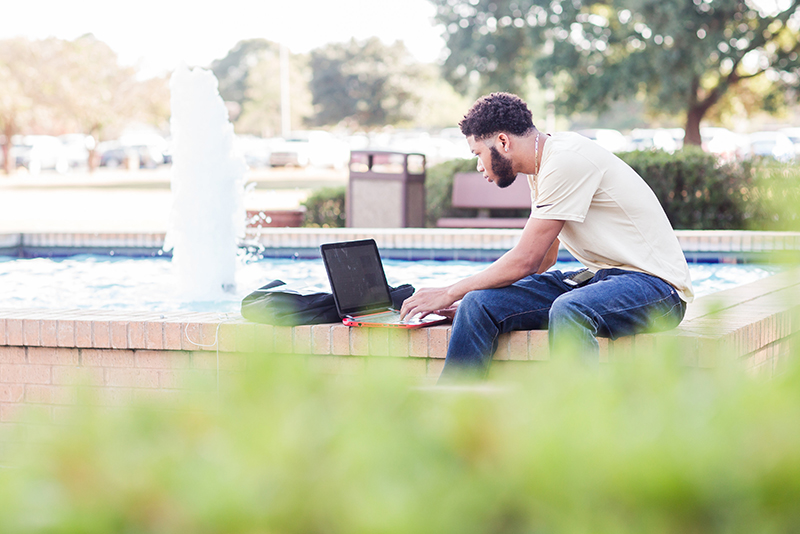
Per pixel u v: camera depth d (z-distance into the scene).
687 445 0.70
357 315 3.50
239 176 6.53
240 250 7.84
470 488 0.70
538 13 25.33
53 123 48.69
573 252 3.38
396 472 0.73
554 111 24.92
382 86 52.34
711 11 20.91
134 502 0.71
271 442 0.76
